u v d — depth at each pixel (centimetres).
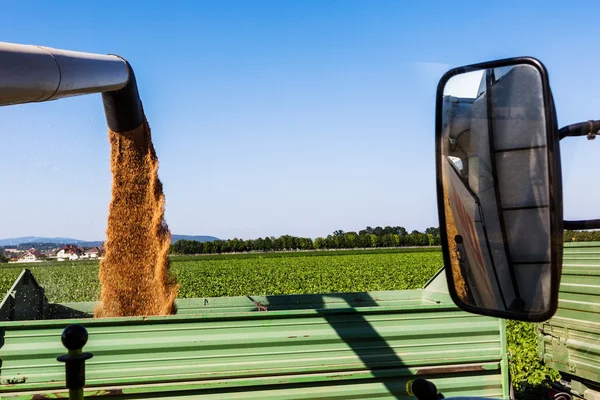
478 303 159
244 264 4769
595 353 560
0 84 255
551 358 634
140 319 450
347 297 754
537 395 809
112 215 616
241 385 462
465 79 167
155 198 621
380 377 493
